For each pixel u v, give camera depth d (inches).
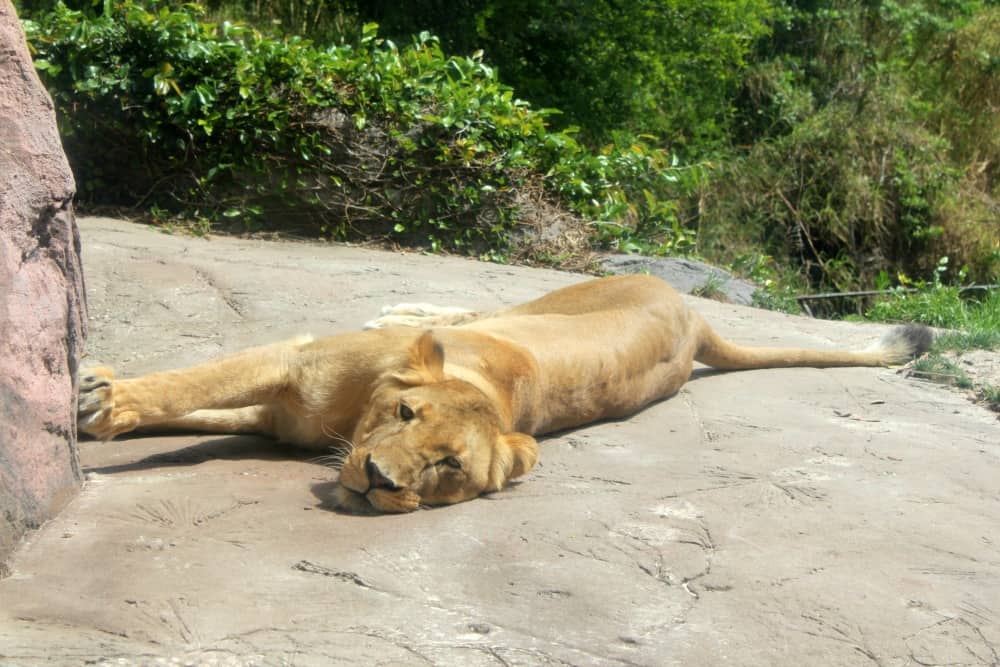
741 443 204.1
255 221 408.8
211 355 239.1
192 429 193.9
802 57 776.9
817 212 666.8
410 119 419.8
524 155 445.7
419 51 464.4
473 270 366.6
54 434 141.7
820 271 668.1
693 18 647.1
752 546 152.1
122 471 164.9
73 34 396.8
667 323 239.5
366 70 418.3
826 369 276.8
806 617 131.6
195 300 273.6
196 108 400.5
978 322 426.9
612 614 127.8
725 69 687.7
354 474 154.9
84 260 293.7
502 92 558.6
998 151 789.2
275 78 408.2
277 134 403.5
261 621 116.9
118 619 113.9
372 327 250.1
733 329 315.3
